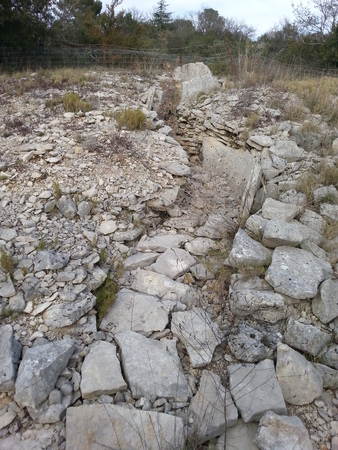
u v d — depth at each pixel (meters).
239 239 3.89
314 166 5.36
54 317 3.09
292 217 4.31
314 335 3.07
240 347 3.07
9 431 2.52
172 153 5.99
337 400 2.93
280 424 2.50
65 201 4.46
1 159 5.21
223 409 2.67
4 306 3.18
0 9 11.55
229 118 6.91
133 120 6.36
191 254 4.30
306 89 7.72
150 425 2.48
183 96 8.34
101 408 2.53
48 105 7.12
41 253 3.67
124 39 14.05
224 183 6.34
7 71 10.73
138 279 3.81
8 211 4.32
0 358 2.74
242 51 11.78
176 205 5.13
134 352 2.94
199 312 3.43
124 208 4.77
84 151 5.48
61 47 13.35
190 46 16.55
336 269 3.73
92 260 3.79
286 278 3.38
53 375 2.68
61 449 2.46
